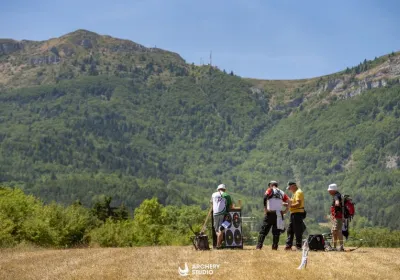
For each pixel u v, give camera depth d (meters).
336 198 23.08
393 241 97.31
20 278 15.49
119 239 40.72
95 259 19.23
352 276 15.40
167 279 14.95
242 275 15.35
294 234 22.83
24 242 32.12
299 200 22.55
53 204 39.72
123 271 16.28
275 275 15.33
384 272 16.23
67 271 16.52
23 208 40.97
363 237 98.25
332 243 24.22
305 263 16.64
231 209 22.34
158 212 113.69
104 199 103.94
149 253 20.91
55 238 35.47
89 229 42.78
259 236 22.61
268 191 22.45
